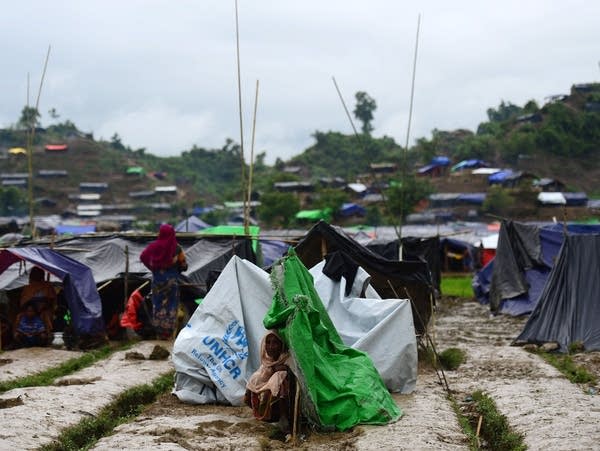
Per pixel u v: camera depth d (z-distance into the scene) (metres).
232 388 10.13
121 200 130.00
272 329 9.01
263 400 8.79
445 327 21.59
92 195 126.25
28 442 7.87
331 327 9.57
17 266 18.16
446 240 50.50
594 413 9.29
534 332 17.05
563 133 121.06
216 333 10.51
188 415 9.66
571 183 114.44
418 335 14.42
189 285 16.91
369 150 137.38
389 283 13.15
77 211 119.50
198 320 10.73
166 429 8.67
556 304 17.00
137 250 20.09
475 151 118.81
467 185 100.25
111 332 17.05
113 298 17.97
